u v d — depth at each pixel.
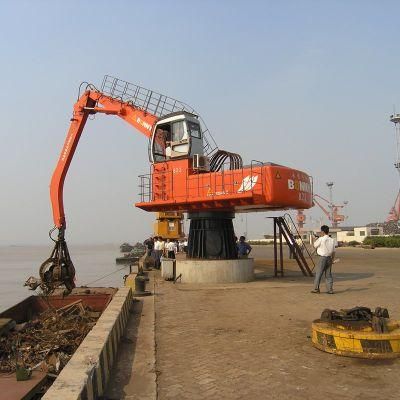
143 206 18.67
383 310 7.23
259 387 5.62
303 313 10.54
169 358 6.97
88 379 4.70
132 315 10.77
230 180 16.83
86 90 22.34
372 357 6.62
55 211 21.11
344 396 5.27
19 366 6.88
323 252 13.85
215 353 7.19
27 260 126.88
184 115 18.42
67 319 10.96
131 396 5.39
